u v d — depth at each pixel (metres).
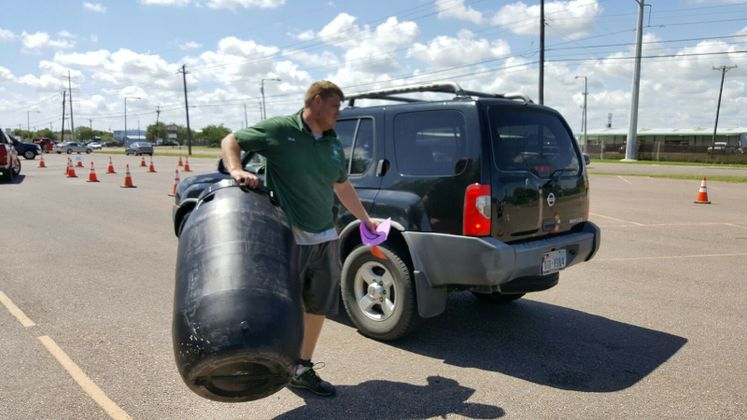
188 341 2.72
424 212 4.32
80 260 7.41
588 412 3.46
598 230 5.02
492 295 5.76
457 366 4.15
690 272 7.05
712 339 4.72
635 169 33.09
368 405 3.54
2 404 3.48
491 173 4.11
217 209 3.09
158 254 7.82
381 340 4.64
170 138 116.69
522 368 4.12
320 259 3.49
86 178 21.88
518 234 4.30
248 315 2.71
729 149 50.25
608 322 5.16
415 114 4.52
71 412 3.40
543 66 32.91
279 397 3.64
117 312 5.28
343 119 5.05
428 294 4.32
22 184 18.81
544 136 4.75
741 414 3.43
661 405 3.55
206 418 3.36
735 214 12.55
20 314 5.18
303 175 3.30
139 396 3.62
